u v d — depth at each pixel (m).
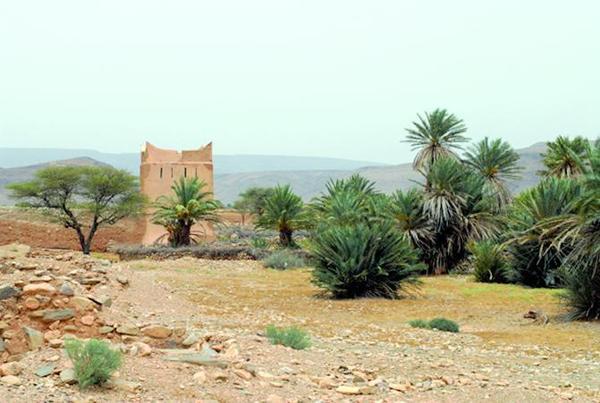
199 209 39.38
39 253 20.16
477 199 32.22
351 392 7.58
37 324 8.99
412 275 21.17
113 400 6.29
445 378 8.74
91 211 44.78
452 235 31.45
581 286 16.27
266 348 9.60
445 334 13.77
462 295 21.19
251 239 47.19
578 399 8.14
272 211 39.22
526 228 24.12
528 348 12.38
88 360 6.66
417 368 9.52
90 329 9.23
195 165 52.88
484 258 26.52
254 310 16.72
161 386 6.87
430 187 32.47
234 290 21.03
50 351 7.86
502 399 7.86
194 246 37.75
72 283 11.41
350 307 18.00
